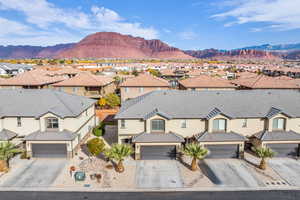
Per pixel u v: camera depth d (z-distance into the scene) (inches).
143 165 1003.3
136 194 794.2
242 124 1088.2
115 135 1405.0
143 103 1143.0
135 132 1088.8
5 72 3900.1
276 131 1077.8
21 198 768.9
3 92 1221.1
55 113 1042.1
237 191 810.2
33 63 6633.9
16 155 1084.5
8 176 898.7
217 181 874.1
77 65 6166.3
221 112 1049.5
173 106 1123.3
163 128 1074.1
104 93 2190.0
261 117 1073.5
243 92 1227.9
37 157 1058.7
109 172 940.6
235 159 1056.8
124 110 1119.0
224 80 2330.2
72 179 884.0
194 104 1139.3
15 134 1076.5
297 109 1118.4
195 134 1090.1
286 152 1071.6
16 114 1072.2
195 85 2177.7
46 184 848.3
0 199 762.8
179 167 986.1
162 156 1058.1
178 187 834.2
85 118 1296.8
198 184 853.8
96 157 1080.8
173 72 4180.6
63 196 780.6
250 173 931.3
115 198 771.4
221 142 1026.1
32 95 1200.2
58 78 2583.7
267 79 2158.0
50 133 1050.1
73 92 2095.2
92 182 864.9
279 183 858.1
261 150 943.7
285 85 2052.2
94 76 2267.5
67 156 1056.8
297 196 780.6
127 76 3442.4
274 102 1160.8
